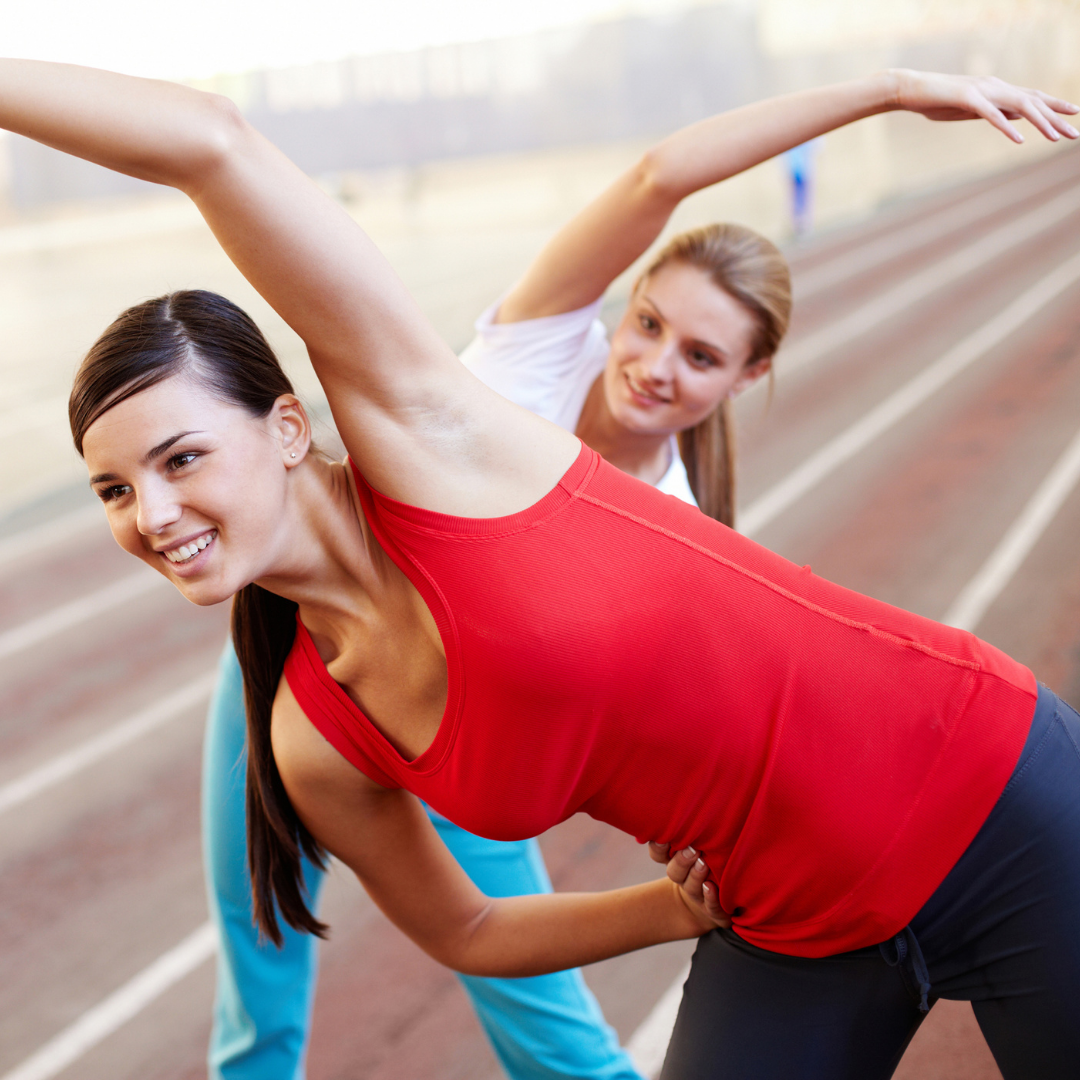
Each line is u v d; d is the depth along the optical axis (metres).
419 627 1.21
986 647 1.32
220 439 1.07
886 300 12.16
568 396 2.08
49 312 13.84
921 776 1.25
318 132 23.94
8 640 5.66
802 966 1.38
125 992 3.10
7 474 8.44
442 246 17.73
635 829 1.34
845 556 5.52
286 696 1.33
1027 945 1.30
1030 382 8.39
